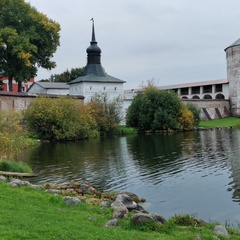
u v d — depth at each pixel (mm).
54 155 31609
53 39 60000
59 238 8188
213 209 15367
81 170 24000
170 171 23438
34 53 57688
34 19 57188
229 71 88625
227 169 23578
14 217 9734
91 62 71312
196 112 64812
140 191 18562
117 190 18641
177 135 51062
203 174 22281
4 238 7734
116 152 33094
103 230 9234
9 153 23891
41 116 46875
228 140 41156
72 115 48875
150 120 60062
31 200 12547
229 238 9797
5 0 56406
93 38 71188
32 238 7984
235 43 86938
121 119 61469
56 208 11742
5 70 57375
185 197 17328
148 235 9008
